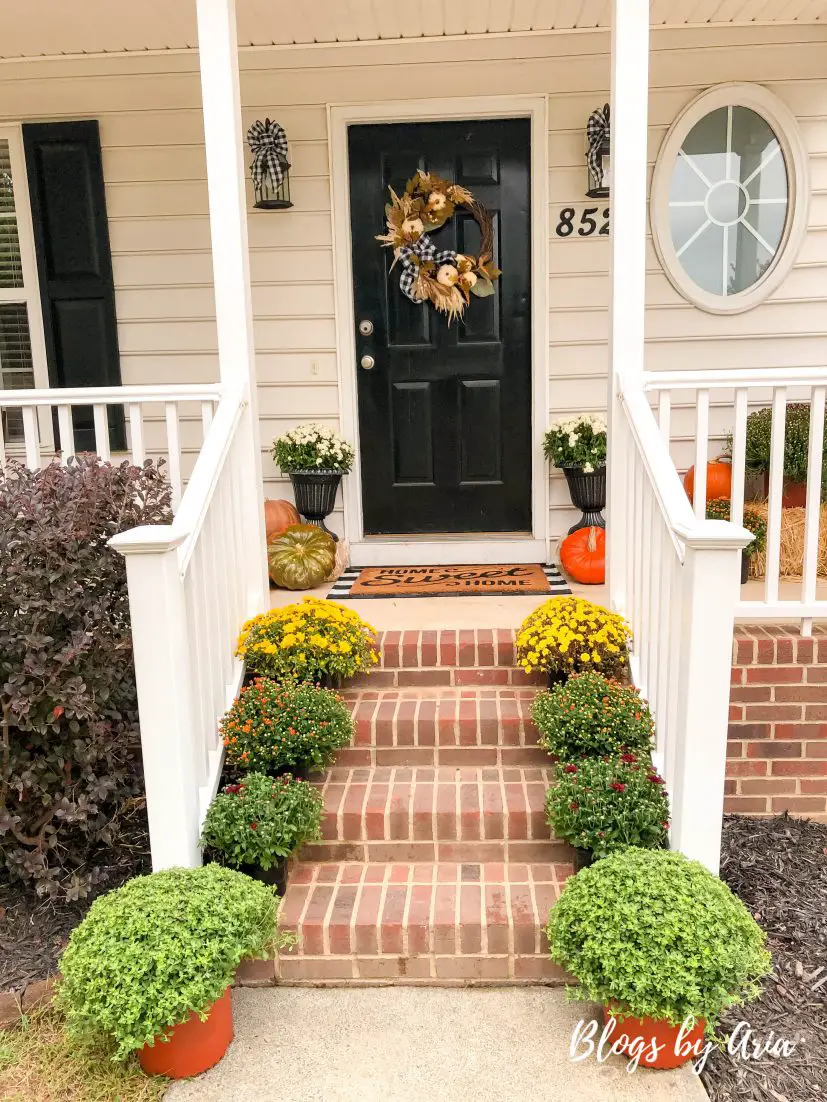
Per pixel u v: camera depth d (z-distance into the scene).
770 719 3.01
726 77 4.25
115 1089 1.99
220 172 3.02
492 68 4.27
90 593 2.68
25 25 3.97
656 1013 1.88
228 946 1.98
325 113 4.35
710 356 4.52
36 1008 2.25
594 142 4.22
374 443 4.70
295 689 2.78
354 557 4.67
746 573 3.85
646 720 2.66
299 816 2.43
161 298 4.55
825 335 4.48
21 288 4.63
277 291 4.53
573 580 4.19
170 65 4.34
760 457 4.04
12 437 4.71
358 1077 2.02
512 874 2.55
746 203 4.43
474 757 2.92
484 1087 1.98
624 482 3.16
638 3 2.91
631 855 2.17
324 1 3.80
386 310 4.57
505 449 4.68
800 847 2.87
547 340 4.49
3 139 4.48
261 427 4.64
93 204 4.46
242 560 3.21
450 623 3.46
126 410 4.66
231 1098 1.97
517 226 4.48
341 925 2.31
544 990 2.30
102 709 2.68
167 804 2.36
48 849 2.71
